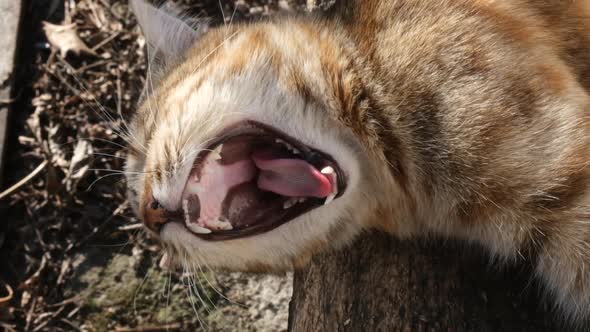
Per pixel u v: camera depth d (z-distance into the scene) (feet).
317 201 1.84
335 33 1.86
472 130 1.79
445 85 1.80
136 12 2.01
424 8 1.82
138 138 1.91
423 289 1.82
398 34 1.82
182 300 2.22
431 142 1.80
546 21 1.89
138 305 2.22
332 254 1.91
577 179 1.77
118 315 2.21
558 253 1.81
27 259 2.25
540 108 1.78
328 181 1.80
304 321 1.90
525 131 1.78
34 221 2.27
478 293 1.81
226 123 1.83
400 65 1.81
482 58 1.79
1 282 2.23
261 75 1.84
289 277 2.22
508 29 1.81
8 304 2.21
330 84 1.83
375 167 1.84
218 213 1.85
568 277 1.81
